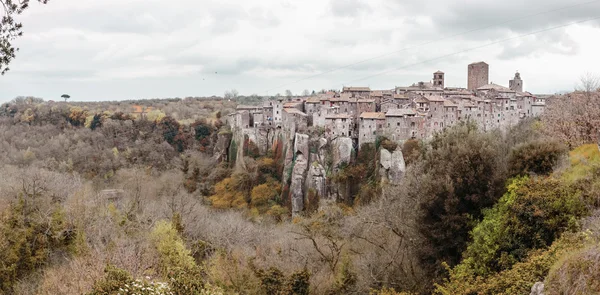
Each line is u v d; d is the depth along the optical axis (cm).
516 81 16012
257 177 13350
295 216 11194
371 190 10512
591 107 5278
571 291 1969
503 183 3841
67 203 6375
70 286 3806
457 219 3781
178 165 15450
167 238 4428
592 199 2939
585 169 3334
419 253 4097
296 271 3959
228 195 12875
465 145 4006
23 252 4838
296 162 12381
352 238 5209
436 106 12300
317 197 11631
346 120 12519
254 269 4000
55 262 4997
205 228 6450
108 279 3200
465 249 3753
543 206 2997
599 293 1831
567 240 2553
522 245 3020
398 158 10831
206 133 18662
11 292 4500
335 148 12169
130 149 16350
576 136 4966
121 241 4875
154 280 3556
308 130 12925
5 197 6147
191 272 3734
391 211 4622
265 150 14525
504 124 12269
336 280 4194
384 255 4447
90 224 5528
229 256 4956
